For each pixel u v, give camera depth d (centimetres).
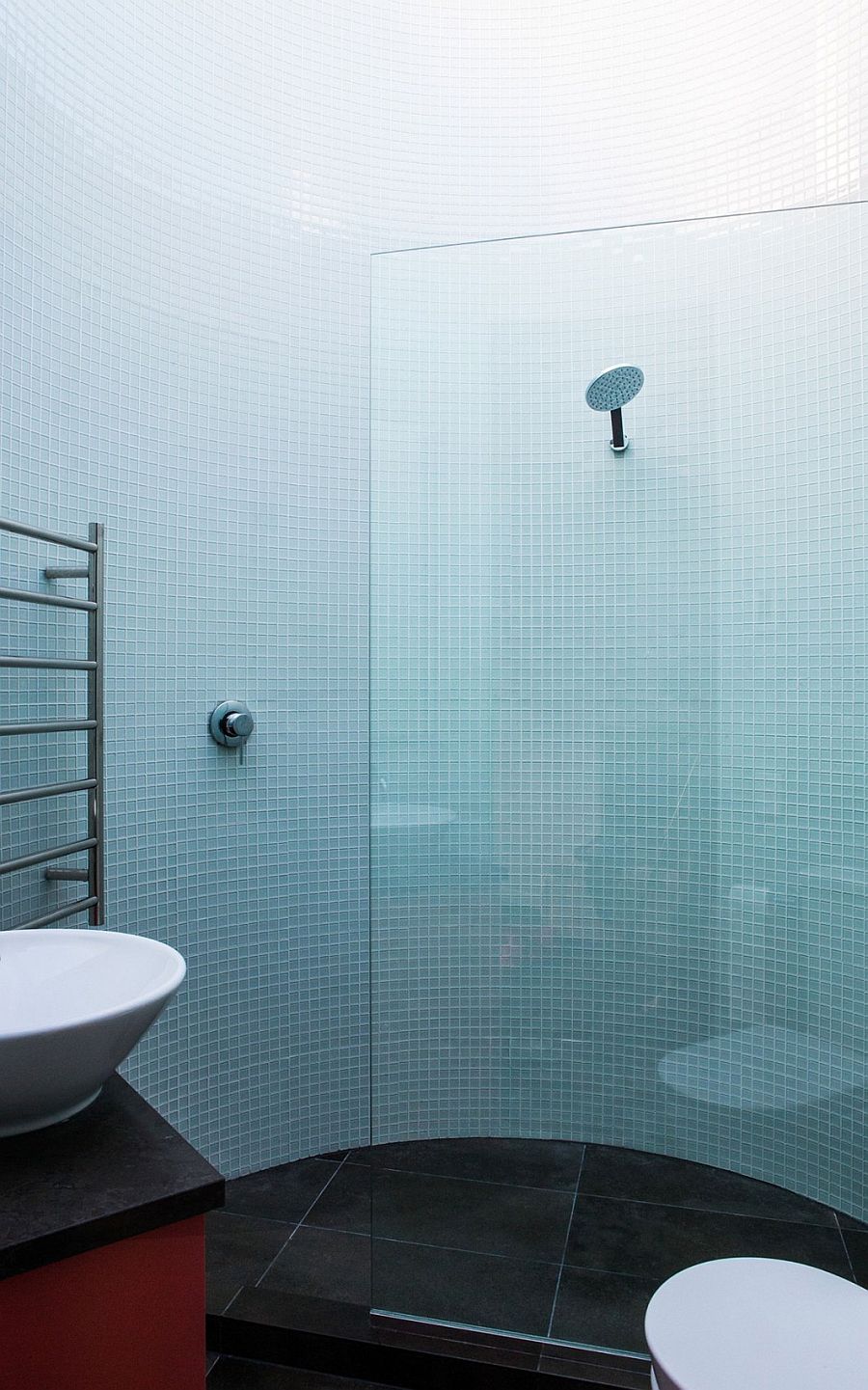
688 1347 118
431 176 273
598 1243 190
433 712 213
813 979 200
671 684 203
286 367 257
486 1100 206
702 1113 200
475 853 210
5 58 187
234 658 249
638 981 203
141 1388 111
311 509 262
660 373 201
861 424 200
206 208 240
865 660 201
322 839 266
